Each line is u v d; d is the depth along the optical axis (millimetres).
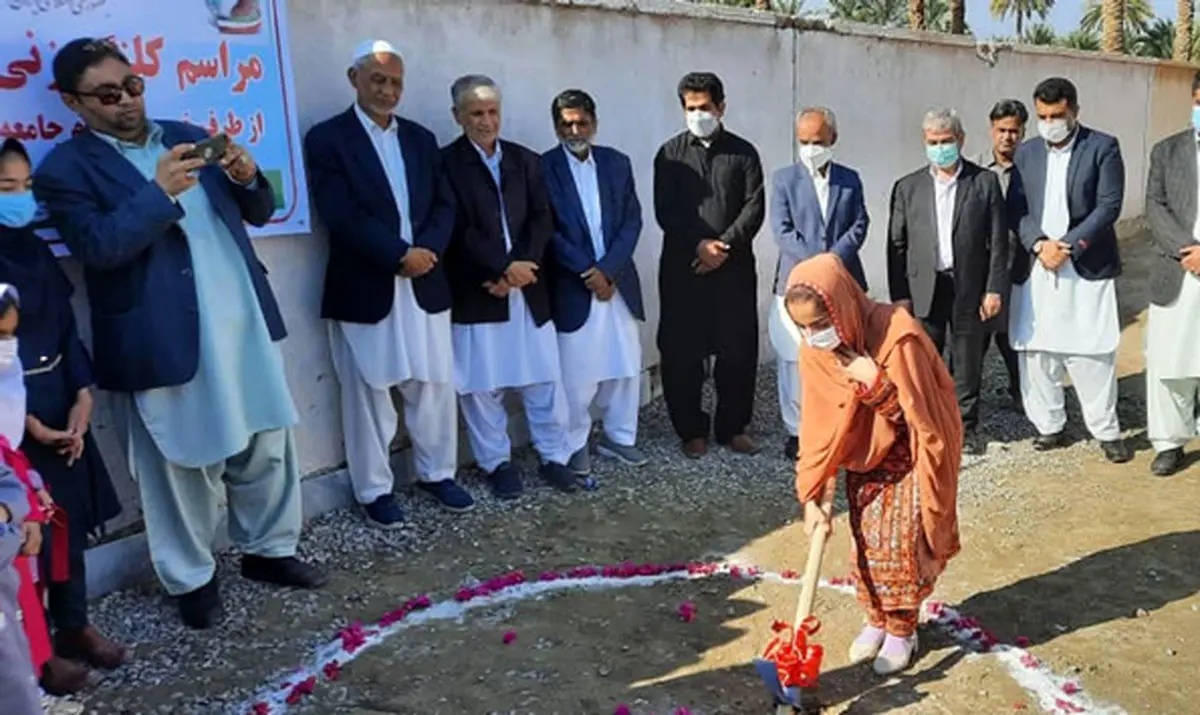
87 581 4266
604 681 3688
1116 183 5598
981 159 10938
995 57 10906
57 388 3615
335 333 5047
